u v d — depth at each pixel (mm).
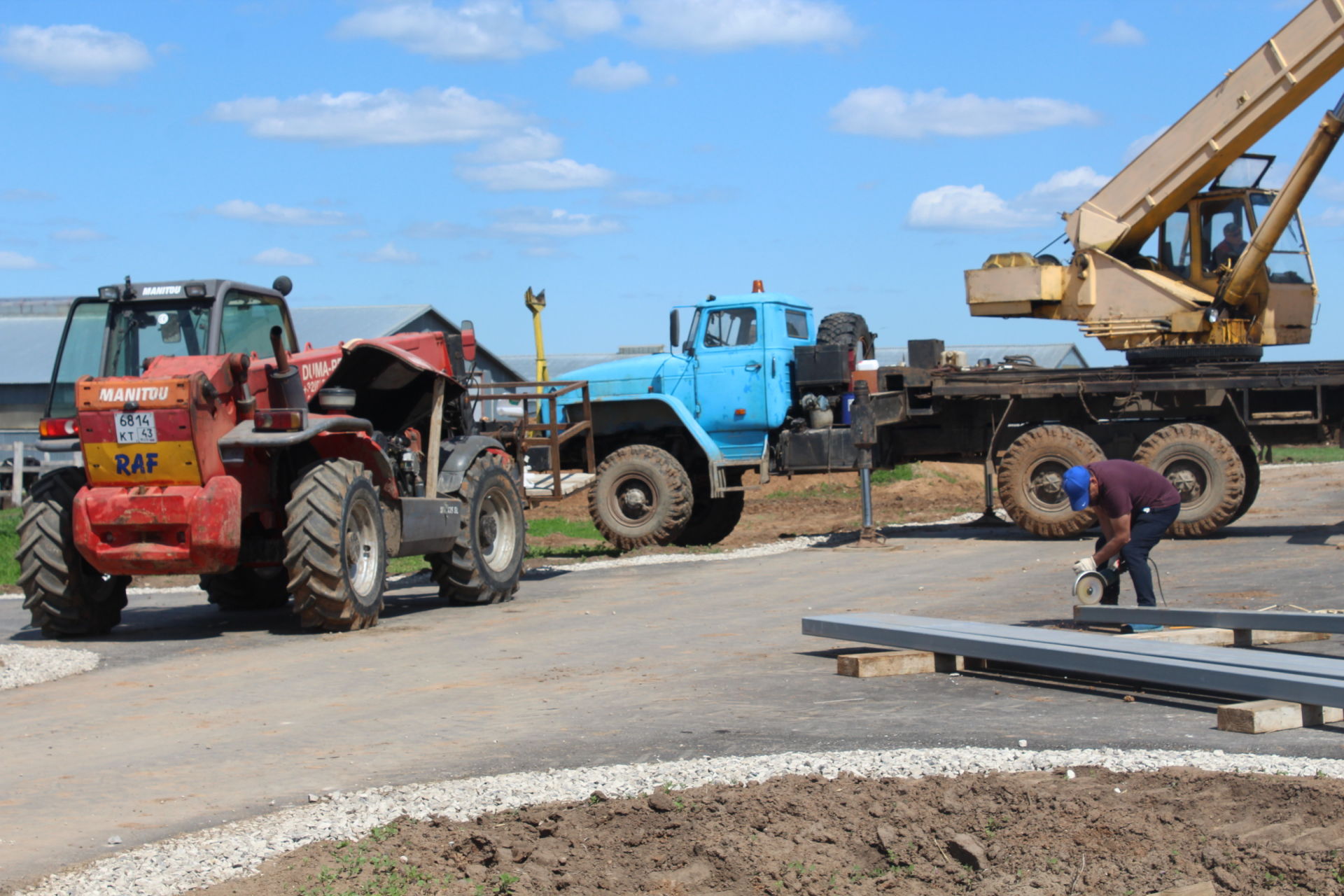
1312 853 4000
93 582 10047
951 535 16891
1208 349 15422
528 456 16859
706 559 14859
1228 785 4680
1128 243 16484
